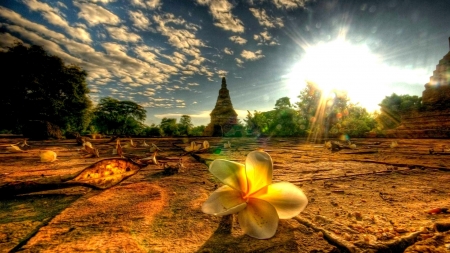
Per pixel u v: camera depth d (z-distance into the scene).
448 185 2.13
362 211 1.39
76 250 0.91
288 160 4.36
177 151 6.05
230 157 4.43
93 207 1.44
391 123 41.81
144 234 1.07
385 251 0.90
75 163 3.46
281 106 37.03
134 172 1.85
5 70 26.66
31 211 1.36
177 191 1.84
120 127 55.81
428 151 6.45
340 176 2.61
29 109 27.50
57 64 29.92
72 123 32.66
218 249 0.93
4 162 3.61
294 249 0.93
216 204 1.01
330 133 29.50
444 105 23.66
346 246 0.92
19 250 0.91
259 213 1.01
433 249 0.93
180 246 0.95
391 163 3.64
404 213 1.35
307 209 1.43
